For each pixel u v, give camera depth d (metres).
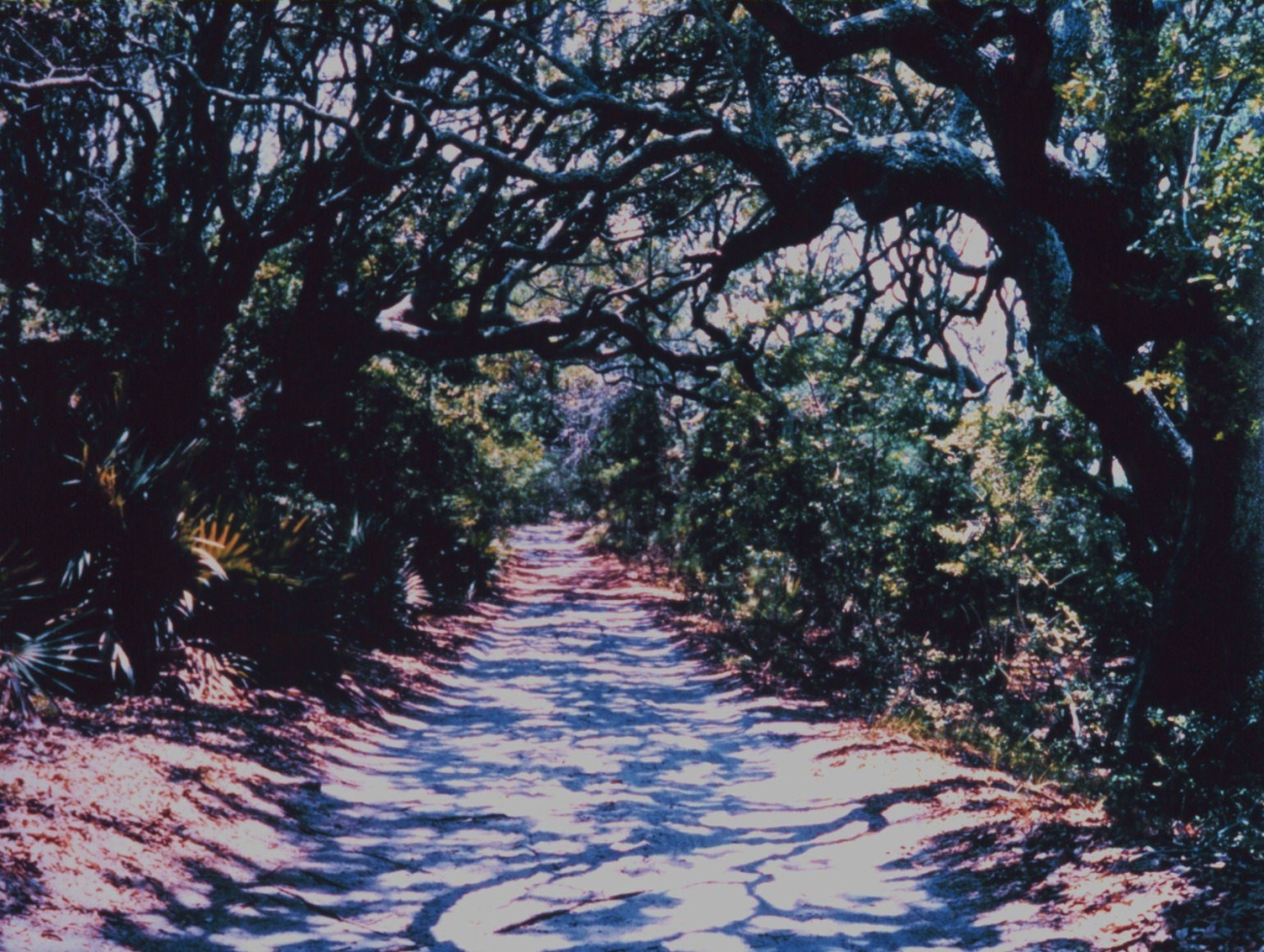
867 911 5.74
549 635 21.23
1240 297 8.02
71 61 13.33
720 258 13.60
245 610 10.71
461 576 24.83
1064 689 11.22
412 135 16.25
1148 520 11.03
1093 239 9.66
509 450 35.44
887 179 11.82
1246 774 8.81
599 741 11.09
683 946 5.15
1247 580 9.61
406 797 8.29
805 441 16.62
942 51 10.39
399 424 22.05
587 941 5.22
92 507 9.05
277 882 5.86
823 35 10.22
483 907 5.74
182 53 13.91
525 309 31.55
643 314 23.31
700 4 13.00
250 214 17.17
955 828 7.11
